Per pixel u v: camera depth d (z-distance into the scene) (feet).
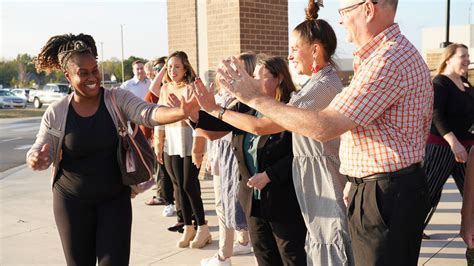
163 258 16.15
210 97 9.57
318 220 9.80
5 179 30.78
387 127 7.55
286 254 10.52
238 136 10.97
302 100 9.34
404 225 7.63
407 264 7.76
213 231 18.75
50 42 10.32
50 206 23.41
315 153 9.67
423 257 15.24
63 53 10.03
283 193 10.30
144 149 10.48
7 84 270.05
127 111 10.28
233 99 11.96
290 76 10.85
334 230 9.68
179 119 9.77
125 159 10.13
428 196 8.04
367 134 7.69
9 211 22.53
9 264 15.96
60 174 10.28
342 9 7.94
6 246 17.72
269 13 25.70
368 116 7.28
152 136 20.98
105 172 10.14
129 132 10.34
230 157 13.07
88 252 10.49
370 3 7.55
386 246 7.66
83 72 9.81
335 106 7.35
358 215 7.93
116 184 10.24
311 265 10.00
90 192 10.12
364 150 7.76
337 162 9.68
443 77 15.43
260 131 9.33
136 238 18.13
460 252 15.55
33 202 24.25
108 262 10.02
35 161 9.72
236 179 12.97
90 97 10.12
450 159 15.57
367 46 7.70
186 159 16.47
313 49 9.61
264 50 25.61
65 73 10.14
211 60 26.17
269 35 25.79
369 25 7.66
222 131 10.97
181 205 17.11
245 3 24.56
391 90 7.23
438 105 15.14
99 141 10.03
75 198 10.19
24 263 16.06
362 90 7.23
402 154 7.55
